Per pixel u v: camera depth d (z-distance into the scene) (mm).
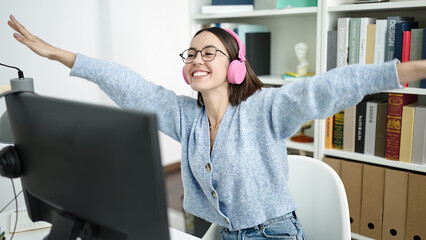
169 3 3391
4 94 793
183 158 1199
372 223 1957
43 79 2646
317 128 2082
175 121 1217
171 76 3535
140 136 591
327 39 1970
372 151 1940
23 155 841
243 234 1135
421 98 1967
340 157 2123
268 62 2518
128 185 628
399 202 1847
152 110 1224
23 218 1195
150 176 595
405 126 1799
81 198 717
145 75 3314
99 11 2904
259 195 1094
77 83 2854
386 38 1797
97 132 650
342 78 915
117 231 678
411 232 1826
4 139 1122
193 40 1149
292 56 2471
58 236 770
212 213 1179
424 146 1761
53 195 783
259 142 1081
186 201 1234
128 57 3160
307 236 1341
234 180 1075
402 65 884
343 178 2023
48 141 750
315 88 949
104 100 3061
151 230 624
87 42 2867
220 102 1146
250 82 1157
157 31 3338
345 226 1236
